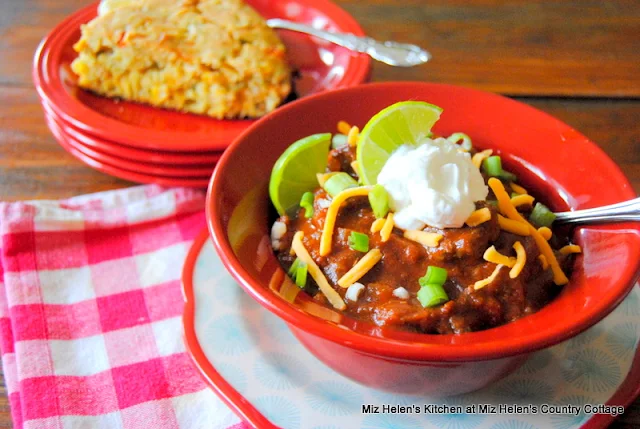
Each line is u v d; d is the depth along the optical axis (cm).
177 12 58
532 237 41
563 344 43
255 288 38
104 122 52
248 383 41
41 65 56
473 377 39
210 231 40
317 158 44
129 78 57
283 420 40
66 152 55
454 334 39
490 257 40
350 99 46
